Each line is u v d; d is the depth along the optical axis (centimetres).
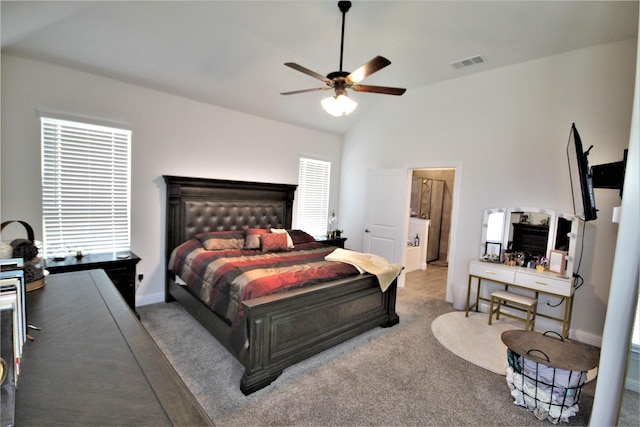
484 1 257
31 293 150
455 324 349
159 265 381
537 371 209
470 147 405
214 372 242
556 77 335
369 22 294
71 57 296
